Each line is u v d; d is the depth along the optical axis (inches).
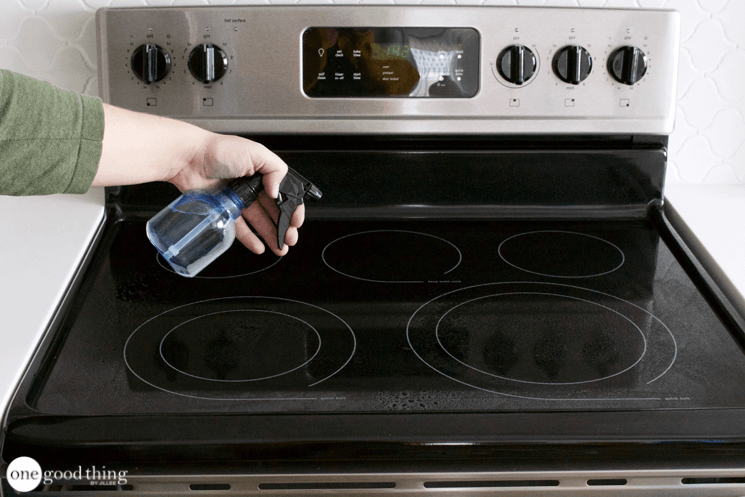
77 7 40.1
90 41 40.9
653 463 23.3
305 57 37.7
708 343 29.5
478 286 34.4
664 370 27.4
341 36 37.4
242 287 34.1
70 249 35.9
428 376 26.9
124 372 26.9
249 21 37.1
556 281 34.9
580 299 33.2
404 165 40.8
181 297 33.0
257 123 38.5
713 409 24.2
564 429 23.3
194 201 27.0
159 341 29.1
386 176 41.0
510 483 23.8
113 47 37.6
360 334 29.9
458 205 41.9
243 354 28.3
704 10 41.3
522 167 41.1
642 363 27.9
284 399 25.3
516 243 39.1
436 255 37.7
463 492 23.8
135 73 37.5
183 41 37.4
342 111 38.4
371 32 37.4
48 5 40.1
